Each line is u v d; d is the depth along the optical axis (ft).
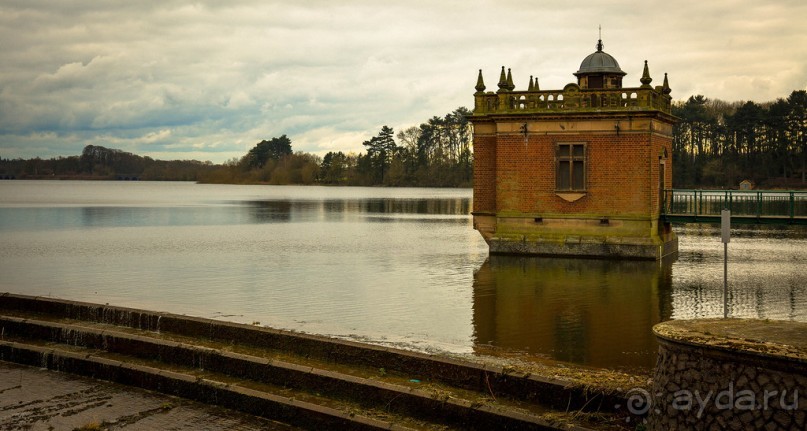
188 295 71.77
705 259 97.71
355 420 36.78
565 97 98.32
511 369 38.14
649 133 94.43
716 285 75.20
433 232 152.97
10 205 282.36
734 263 92.79
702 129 320.70
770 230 155.33
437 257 104.73
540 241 99.71
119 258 104.42
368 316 61.11
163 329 52.90
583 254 97.71
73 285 78.54
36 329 54.49
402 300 68.54
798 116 283.18
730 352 25.57
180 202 319.06
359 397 39.32
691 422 26.45
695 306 63.93
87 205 285.64
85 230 158.51
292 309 64.28
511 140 100.83
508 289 74.23
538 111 98.58
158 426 38.88
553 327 56.54
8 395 44.01
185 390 43.60
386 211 238.07
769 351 24.82
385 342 52.03
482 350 49.65
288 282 80.43
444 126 517.96
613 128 95.81
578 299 68.03
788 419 24.38
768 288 72.84
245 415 40.81
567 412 34.65
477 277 82.89
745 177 290.76
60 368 49.26
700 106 323.98
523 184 100.58
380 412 37.93
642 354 48.34
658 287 74.23
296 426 38.96
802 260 96.02
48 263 98.22
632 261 94.07
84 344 51.88
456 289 74.64
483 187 104.83
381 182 567.59
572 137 97.76
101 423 39.27
